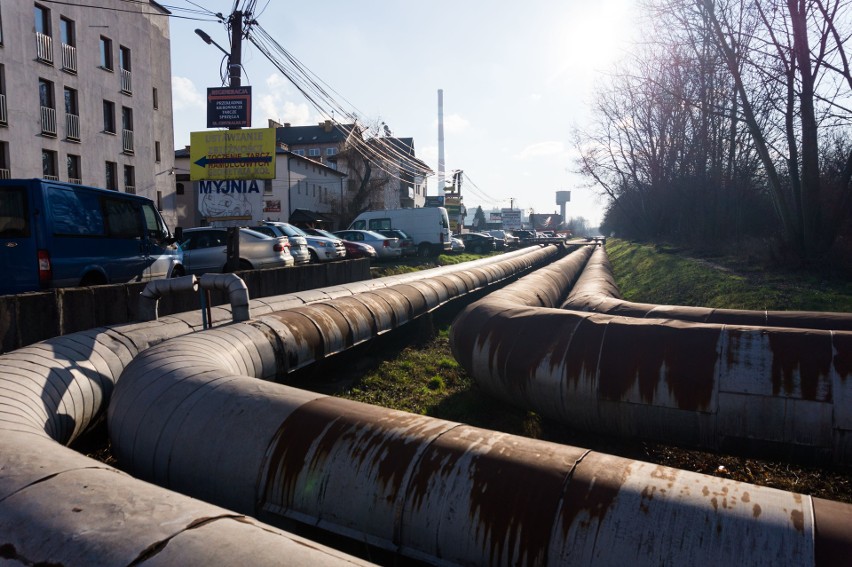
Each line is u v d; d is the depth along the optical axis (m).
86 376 4.57
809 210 14.74
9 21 21.11
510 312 6.79
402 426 3.17
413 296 10.09
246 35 14.09
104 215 8.34
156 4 30.95
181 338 5.03
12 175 21.27
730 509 2.37
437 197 66.56
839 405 4.48
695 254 21.11
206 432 3.45
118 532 2.08
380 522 2.86
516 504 2.61
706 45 17.84
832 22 13.81
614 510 2.46
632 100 34.34
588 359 5.43
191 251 13.59
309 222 43.94
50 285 7.03
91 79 25.47
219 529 2.12
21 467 2.52
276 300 8.23
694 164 29.22
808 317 6.92
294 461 3.14
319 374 7.25
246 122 14.13
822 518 2.29
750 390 4.74
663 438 5.17
